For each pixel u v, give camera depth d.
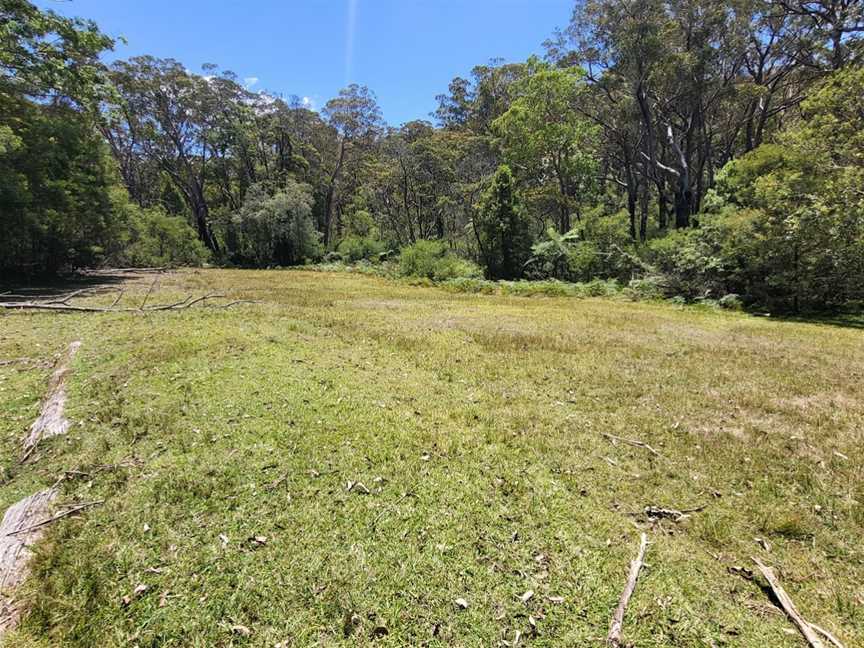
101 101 15.66
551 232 20.19
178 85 29.64
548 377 5.61
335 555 2.41
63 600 2.08
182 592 2.15
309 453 3.51
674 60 18.80
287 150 36.62
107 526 2.60
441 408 4.54
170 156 32.16
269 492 2.98
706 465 3.45
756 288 12.41
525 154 22.81
